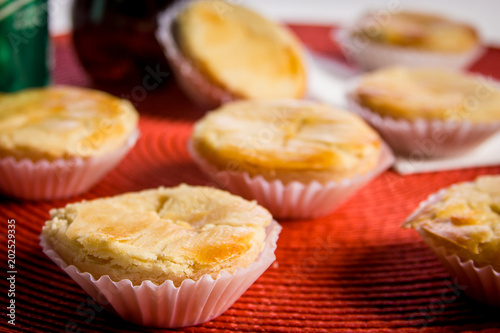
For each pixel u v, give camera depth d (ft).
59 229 1.19
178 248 1.15
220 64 1.62
